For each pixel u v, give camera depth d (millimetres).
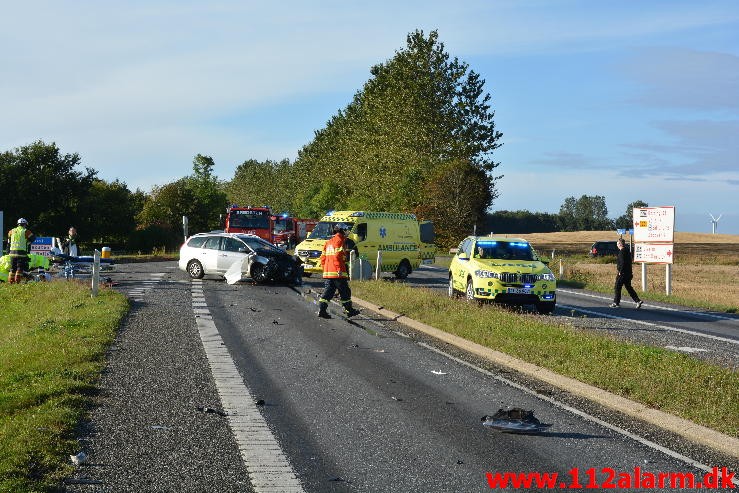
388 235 30625
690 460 7277
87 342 12703
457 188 66438
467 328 15156
